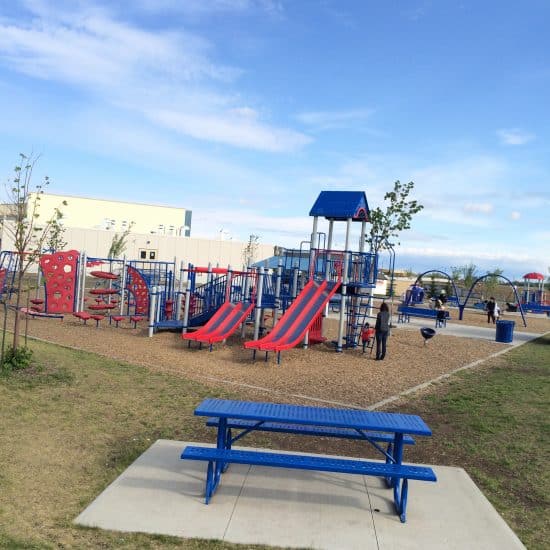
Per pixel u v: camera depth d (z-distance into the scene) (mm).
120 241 48281
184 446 6789
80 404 8078
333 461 5273
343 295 16125
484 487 6113
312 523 4977
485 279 52906
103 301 27422
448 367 14297
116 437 6953
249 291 21000
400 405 9906
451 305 46062
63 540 4387
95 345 14289
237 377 11594
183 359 13211
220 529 4758
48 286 20453
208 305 19578
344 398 10234
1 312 20531
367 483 5988
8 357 9391
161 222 75500
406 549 4613
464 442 7703
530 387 11719
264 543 4566
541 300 48688
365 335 15914
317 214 17203
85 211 70000
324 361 14266
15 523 4547
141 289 22484
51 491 5262
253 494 5523
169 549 4383
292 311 16125
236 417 5375
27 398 7977
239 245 57656
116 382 9703
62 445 6402
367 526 4984
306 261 23609
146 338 16594
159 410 8320
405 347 17625
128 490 5430
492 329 27000
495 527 5090
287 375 12203
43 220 60969
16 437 6398
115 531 4613
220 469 5934
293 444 7273
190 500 5289
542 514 5477
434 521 5148
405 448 7398
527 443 7672
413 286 35125
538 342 21953
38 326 17656
